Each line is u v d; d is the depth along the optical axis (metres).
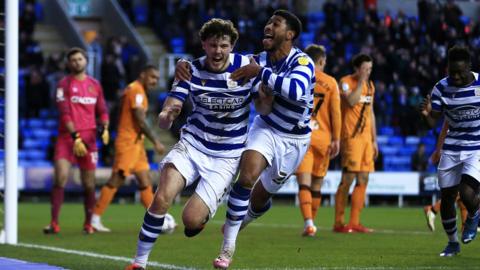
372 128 14.90
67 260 10.12
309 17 34.22
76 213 20.45
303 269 9.23
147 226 8.39
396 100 29.17
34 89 28.88
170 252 11.24
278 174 9.45
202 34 8.41
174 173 8.48
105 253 11.11
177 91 8.49
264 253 11.03
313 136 13.87
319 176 14.09
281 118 9.22
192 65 8.54
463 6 35.97
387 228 15.72
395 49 29.95
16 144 12.48
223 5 32.47
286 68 9.12
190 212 8.50
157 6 34.72
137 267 8.48
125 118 14.98
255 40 30.95
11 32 12.27
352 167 14.50
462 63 10.11
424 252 11.11
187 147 8.62
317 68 13.74
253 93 8.68
